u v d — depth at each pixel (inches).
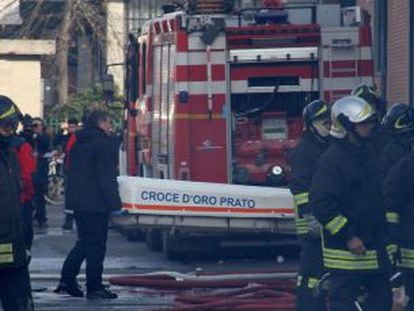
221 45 1268.5
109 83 1609.3
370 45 1272.1
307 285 784.3
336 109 693.3
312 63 1272.1
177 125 1272.1
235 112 1279.5
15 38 3090.6
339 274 685.3
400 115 793.6
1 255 751.7
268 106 1274.6
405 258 740.7
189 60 1272.1
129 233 1551.4
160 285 1068.5
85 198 1034.7
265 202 1187.9
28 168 997.2
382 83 1747.0
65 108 2859.3
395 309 748.6
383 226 693.3
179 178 1270.9
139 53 1528.1
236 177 1269.7
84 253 1051.9
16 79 2797.7
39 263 1298.0
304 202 784.9
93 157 1037.8
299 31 1266.0
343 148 691.4
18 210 759.7
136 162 1550.2
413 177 736.3
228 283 1055.6
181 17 1275.8
